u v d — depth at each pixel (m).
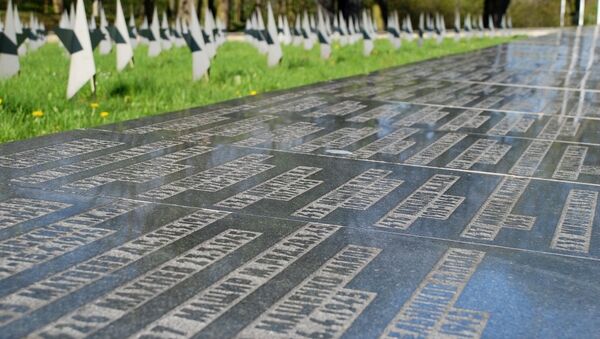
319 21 9.51
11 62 6.59
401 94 6.74
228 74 7.55
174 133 4.90
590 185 4.04
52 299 2.34
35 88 6.12
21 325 2.16
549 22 31.80
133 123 5.14
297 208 3.42
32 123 5.13
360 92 6.77
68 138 4.70
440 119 5.61
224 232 3.04
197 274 2.59
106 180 3.79
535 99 6.69
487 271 2.71
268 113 5.60
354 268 2.69
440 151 4.70
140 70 7.73
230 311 2.30
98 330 2.14
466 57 11.20
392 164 4.39
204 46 6.97
